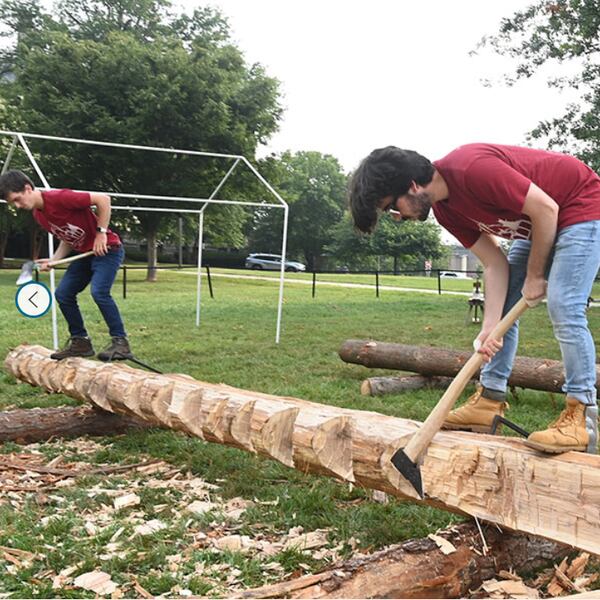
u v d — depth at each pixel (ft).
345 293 81.56
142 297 68.33
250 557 11.32
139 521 12.80
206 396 14.44
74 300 19.06
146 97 93.81
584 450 9.96
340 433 11.75
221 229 120.16
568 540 9.23
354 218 10.39
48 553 11.27
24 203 17.17
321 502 13.50
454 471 10.30
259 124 106.11
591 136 55.77
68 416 18.72
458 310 57.98
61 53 98.63
